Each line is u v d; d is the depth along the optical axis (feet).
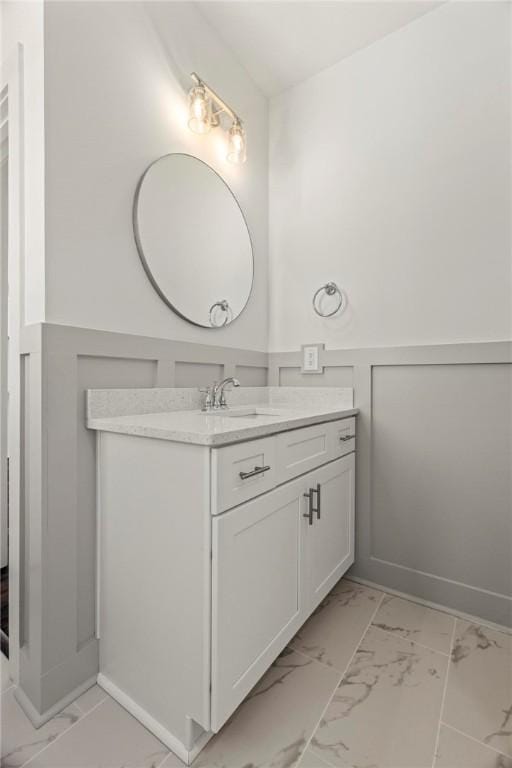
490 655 4.38
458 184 5.24
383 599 5.53
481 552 5.10
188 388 5.19
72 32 3.86
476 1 5.10
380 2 5.27
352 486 5.81
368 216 5.99
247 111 6.55
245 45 6.00
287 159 6.89
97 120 4.11
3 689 3.90
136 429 3.54
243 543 3.34
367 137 6.00
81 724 3.49
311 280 6.60
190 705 3.15
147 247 4.68
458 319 5.24
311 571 4.57
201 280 5.55
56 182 3.72
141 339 4.56
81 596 3.92
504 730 3.43
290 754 3.20
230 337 6.20
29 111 3.80
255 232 6.77
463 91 5.21
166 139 5.00
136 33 4.58
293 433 4.18
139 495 3.60
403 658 4.32
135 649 3.63
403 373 5.67
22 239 3.92
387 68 5.81
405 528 5.65
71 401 3.81
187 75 5.30
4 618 4.92
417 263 5.56
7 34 4.20
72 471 3.80
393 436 5.74
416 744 3.29
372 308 5.95
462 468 5.23
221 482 3.07
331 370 6.36
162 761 3.15
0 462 5.92
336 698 3.77
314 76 6.56
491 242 5.02
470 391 5.18
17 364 3.93
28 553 3.79
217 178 5.85
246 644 3.39
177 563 3.26
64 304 3.79
